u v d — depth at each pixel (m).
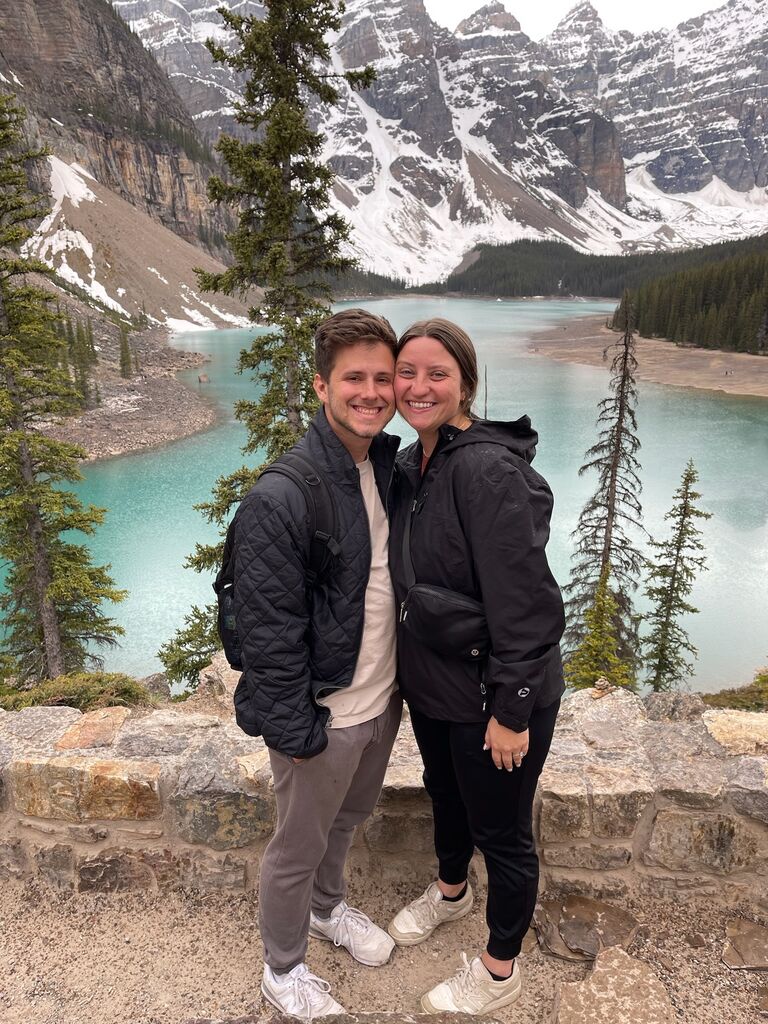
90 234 164.25
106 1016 2.60
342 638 2.32
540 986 2.69
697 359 103.81
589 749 3.33
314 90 11.62
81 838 3.16
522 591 2.11
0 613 24.25
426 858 3.22
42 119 191.25
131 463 53.97
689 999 2.58
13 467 15.12
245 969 2.80
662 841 3.00
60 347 14.77
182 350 120.31
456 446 2.22
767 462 51.91
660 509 42.03
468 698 2.31
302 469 2.22
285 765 2.42
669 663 22.45
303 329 11.50
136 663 26.25
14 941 2.95
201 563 12.69
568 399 76.62
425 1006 2.60
